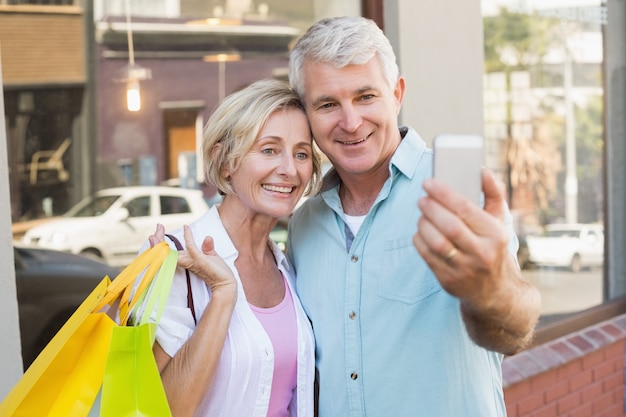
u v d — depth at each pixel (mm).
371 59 2059
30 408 1744
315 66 2062
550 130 5191
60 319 3826
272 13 4629
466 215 1376
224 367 2006
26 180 4363
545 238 5203
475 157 1497
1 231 2736
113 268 4352
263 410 2057
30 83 4367
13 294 2770
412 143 2168
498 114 4832
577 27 5324
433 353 2027
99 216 4523
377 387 2082
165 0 4750
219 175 2168
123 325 1817
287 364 2104
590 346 4871
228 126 2100
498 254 1395
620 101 5699
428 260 1427
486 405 2047
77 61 4551
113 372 1735
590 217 5484
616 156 5680
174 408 1896
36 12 4367
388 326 2076
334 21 2082
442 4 4082
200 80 4871
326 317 2180
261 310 2131
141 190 4719
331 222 2232
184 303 1991
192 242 1955
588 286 5453
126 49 4688
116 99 4684
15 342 2783
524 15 4953
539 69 5074
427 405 2035
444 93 4094
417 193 2107
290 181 2119
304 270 2271
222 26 4777
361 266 2129
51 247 4180
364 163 2102
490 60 4762
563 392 4664
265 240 2227
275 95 2111
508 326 1635
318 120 2105
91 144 4613
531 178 5086
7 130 4312
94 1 4555
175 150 4859
